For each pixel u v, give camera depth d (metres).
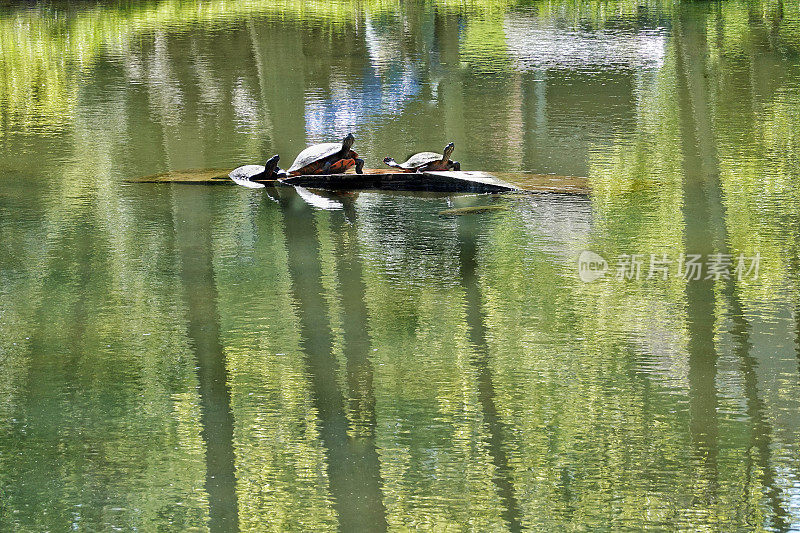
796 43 33.94
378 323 11.49
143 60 33.00
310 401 9.62
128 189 17.53
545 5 50.41
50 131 22.28
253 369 10.35
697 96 24.84
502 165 18.47
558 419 9.16
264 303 12.17
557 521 7.55
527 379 9.98
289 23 43.34
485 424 9.12
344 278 13.01
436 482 8.13
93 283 12.97
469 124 22.19
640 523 7.53
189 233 15.05
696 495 7.87
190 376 10.24
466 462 8.47
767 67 28.97
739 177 17.28
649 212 15.47
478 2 52.47
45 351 10.91
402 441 8.84
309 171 17.86
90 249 14.33
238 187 17.69
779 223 14.70
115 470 8.48
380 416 9.30
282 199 16.94
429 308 11.88
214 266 13.56
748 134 20.52
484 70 29.69
